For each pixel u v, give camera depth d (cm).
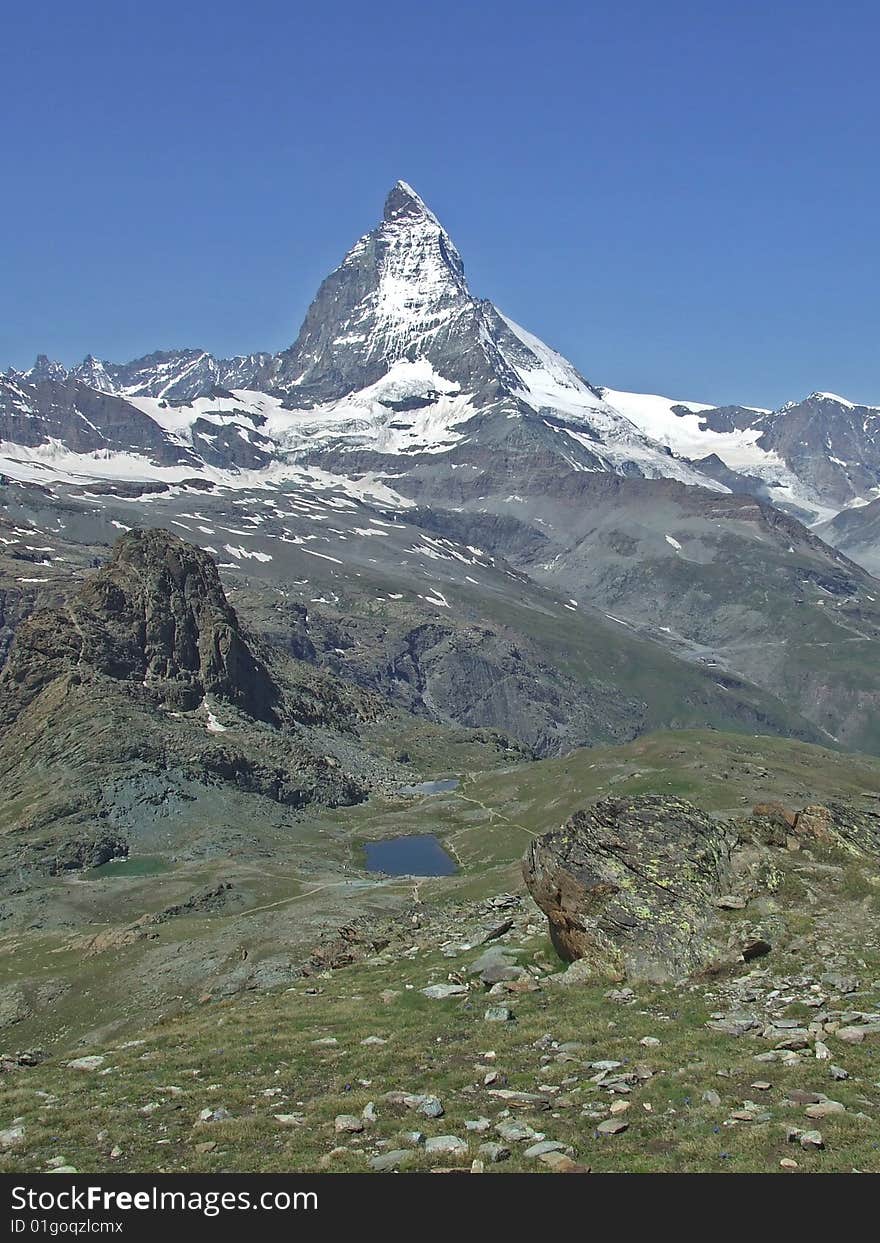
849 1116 2606
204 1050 3884
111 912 12669
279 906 11031
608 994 3975
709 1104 2780
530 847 4800
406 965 5269
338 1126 2833
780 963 3956
